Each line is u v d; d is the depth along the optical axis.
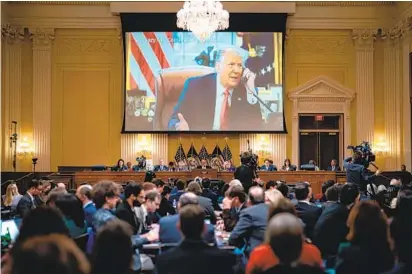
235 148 19.73
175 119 19.52
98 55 19.88
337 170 18.30
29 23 19.59
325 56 19.97
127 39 19.56
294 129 19.78
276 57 19.58
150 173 12.06
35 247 2.25
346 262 4.32
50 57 19.70
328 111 19.89
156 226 7.57
